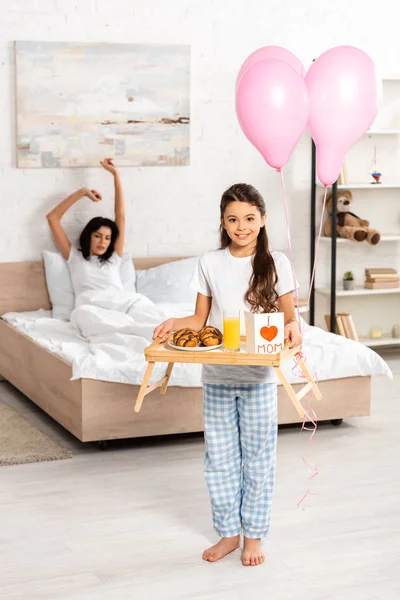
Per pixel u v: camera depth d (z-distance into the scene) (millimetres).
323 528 3053
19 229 5184
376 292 5695
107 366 3785
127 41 5242
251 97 3092
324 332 4508
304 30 5609
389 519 3135
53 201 5219
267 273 2725
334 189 5461
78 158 5211
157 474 3602
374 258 5980
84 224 5289
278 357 2543
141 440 4051
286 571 2723
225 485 2797
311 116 3250
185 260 5340
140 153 5328
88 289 5035
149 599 2539
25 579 2668
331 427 4254
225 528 2814
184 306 4891
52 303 5141
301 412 2607
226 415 2779
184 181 5465
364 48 5762
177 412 3896
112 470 3645
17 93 5047
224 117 5500
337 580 2660
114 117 5242
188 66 5344
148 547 2902
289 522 3104
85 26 5152
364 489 3432
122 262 5242
